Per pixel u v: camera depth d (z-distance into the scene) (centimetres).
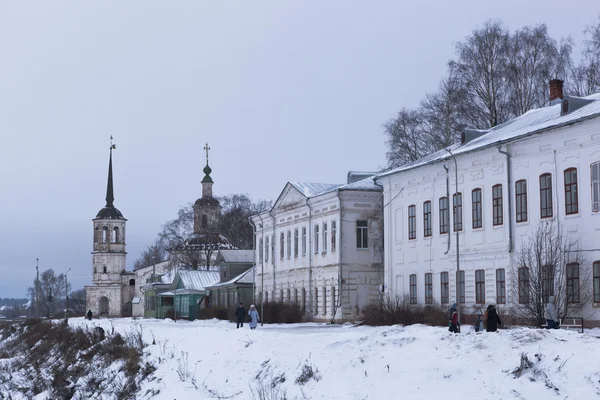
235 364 3022
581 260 3666
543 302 3681
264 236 7725
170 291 10038
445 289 4791
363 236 6081
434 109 6706
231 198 13050
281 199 7244
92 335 4734
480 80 6141
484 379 2005
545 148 3941
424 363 2216
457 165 4669
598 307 3572
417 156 6950
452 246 4706
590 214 3644
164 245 12900
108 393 3412
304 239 6750
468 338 2286
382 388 2178
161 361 3481
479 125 6203
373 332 2941
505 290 4197
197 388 2931
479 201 4469
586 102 4038
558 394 1825
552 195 3881
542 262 3800
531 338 2131
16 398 4122
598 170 3612
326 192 6244
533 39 6031
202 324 6581
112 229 14400
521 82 6025
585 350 1970
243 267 8688
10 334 7019
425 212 5028
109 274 14312
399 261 5316
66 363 4478
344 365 2456
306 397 2348
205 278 9250
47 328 6006
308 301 6562
